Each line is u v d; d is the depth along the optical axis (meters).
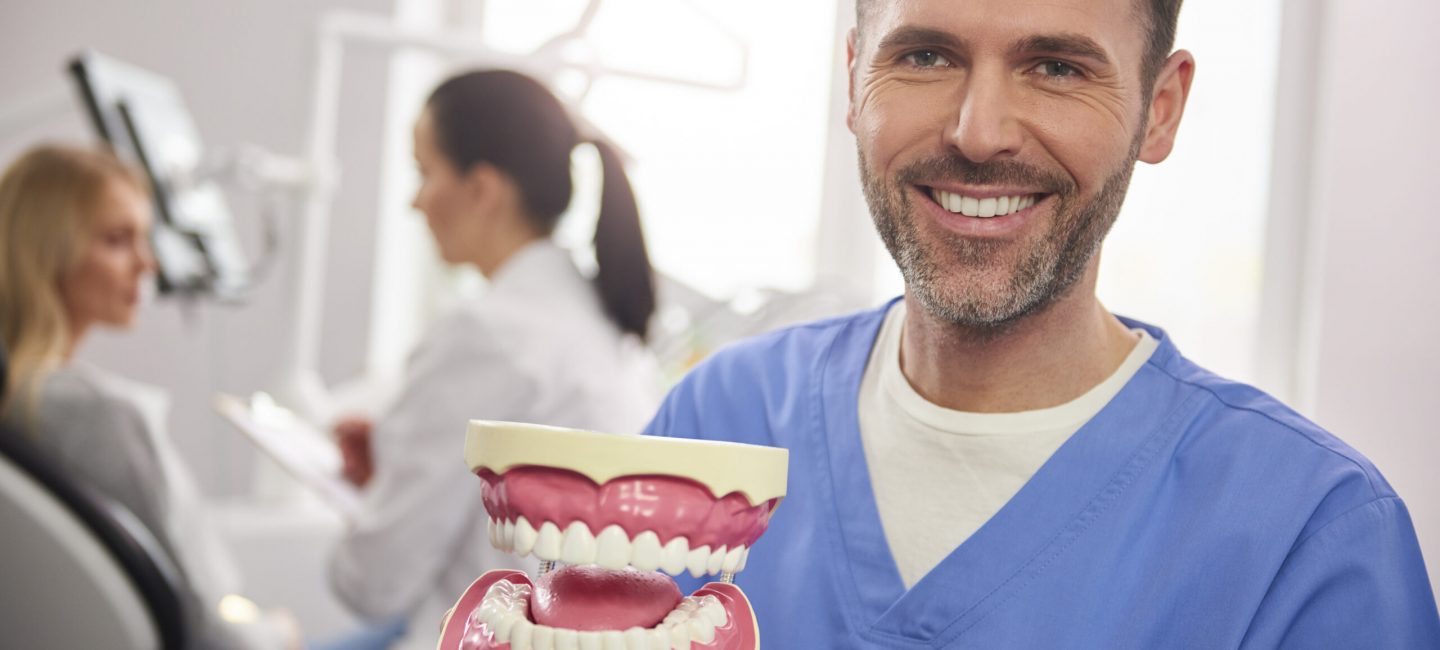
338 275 2.24
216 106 2.18
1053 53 0.64
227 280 1.82
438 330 1.39
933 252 0.67
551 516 0.48
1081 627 0.67
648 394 1.63
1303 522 0.65
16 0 2.14
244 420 1.47
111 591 0.78
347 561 1.35
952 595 0.69
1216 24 1.68
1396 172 1.41
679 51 2.18
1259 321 1.57
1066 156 0.65
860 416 0.79
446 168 1.42
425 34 1.84
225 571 1.53
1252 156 1.64
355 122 2.24
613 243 1.44
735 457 0.49
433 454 1.32
